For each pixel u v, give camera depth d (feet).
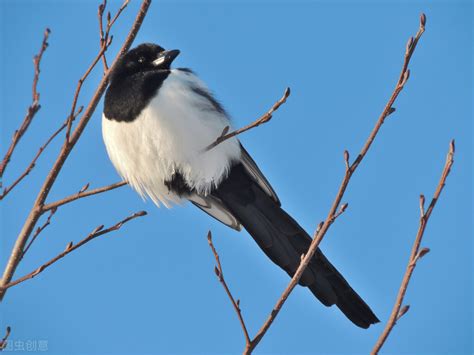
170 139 32.53
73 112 24.82
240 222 34.40
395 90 20.77
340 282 30.73
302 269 21.65
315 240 21.61
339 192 21.33
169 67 34.88
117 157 34.45
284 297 21.58
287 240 33.65
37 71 22.36
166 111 32.22
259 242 34.01
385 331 19.01
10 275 25.43
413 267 19.02
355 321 30.19
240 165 34.42
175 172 33.88
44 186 25.63
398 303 19.02
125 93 32.68
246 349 21.45
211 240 22.06
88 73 24.61
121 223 25.57
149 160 33.55
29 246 25.67
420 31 20.30
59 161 25.40
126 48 25.76
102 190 26.03
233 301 21.80
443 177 19.33
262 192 34.32
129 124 32.65
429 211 19.20
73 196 25.90
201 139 32.91
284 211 34.06
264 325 21.57
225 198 34.63
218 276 21.97
